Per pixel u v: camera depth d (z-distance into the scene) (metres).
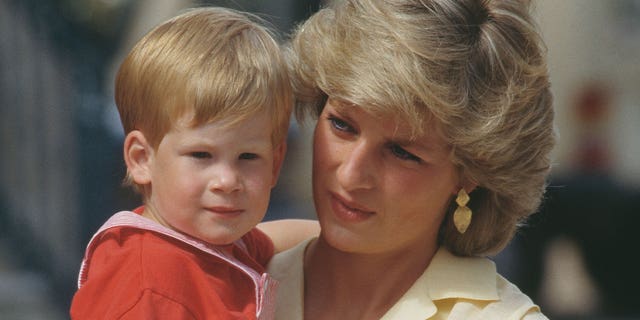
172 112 7.38
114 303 7.11
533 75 7.64
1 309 20.05
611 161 21.39
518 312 7.82
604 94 21.02
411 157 7.57
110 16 20.88
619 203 21.33
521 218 8.35
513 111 7.60
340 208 7.71
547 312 21.77
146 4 20.25
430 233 8.16
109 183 20.47
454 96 7.35
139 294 7.12
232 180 7.39
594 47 20.72
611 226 21.45
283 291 8.30
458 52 7.38
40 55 20.27
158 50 7.55
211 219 7.48
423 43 7.29
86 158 20.47
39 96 20.31
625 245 21.59
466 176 7.80
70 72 20.41
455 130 7.45
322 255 8.33
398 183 7.57
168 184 7.48
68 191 20.44
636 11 20.80
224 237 7.54
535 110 7.79
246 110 7.38
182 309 7.23
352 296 8.16
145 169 7.66
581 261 21.81
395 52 7.29
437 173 7.65
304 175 20.62
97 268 7.44
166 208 7.54
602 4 20.75
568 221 21.48
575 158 21.44
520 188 7.98
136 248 7.42
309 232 9.40
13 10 20.06
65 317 20.31
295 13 18.41
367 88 7.25
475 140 7.48
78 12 20.55
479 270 8.12
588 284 21.75
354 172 7.51
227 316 7.32
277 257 8.64
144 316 7.03
